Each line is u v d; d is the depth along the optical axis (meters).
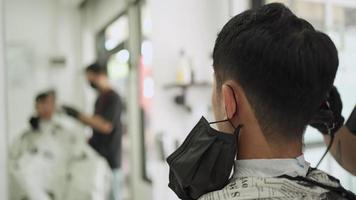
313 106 0.52
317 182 0.51
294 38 0.49
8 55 1.54
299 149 0.53
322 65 0.50
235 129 0.52
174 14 1.99
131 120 1.85
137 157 1.86
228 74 0.52
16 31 1.55
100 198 1.76
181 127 1.99
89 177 1.74
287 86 0.49
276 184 0.48
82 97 1.70
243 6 2.03
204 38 2.06
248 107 0.51
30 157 1.61
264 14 0.51
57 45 1.62
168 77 1.97
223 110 0.54
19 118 1.58
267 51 0.48
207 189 0.52
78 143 1.71
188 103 2.01
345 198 0.54
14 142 1.57
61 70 1.64
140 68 1.87
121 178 1.82
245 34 0.50
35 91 1.60
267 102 0.50
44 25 1.59
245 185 0.49
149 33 1.91
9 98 1.55
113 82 1.78
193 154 0.55
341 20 2.07
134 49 1.85
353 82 2.04
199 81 2.04
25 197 1.60
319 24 2.02
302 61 0.48
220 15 2.08
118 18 1.78
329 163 1.81
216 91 0.55
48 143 1.65
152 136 1.90
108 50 1.75
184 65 2.00
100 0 1.72
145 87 1.89
